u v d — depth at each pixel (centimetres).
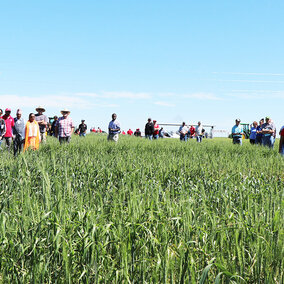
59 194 523
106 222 482
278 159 1251
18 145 1459
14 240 418
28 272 376
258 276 363
